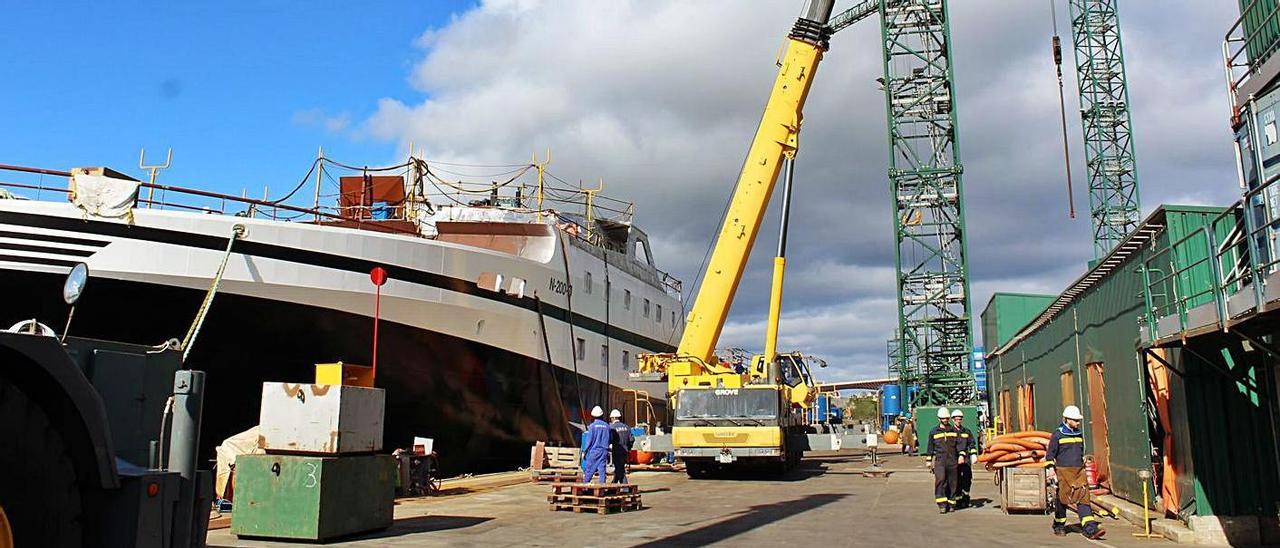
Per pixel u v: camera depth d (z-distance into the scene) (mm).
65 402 4570
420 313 19453
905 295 40219
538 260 23594
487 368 21484
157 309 16328
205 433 17703
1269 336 9438
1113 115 55844
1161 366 12562
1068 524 12883
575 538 11305
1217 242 11539
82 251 15555
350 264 18281
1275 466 10945
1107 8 57031
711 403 21297
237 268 16828
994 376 38500
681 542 10984
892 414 57000
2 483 4273
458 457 22891
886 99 41281
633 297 29875
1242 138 9258
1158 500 12758
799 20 22297
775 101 22312
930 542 11078
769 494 18047
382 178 22719
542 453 21156
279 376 18125
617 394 28281
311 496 10617
